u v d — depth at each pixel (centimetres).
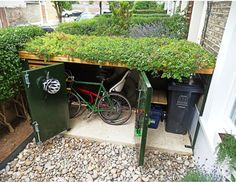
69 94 319
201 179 180
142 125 213
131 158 257
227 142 168
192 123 284
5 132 297
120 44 288
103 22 524
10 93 268
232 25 181
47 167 239
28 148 268
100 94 322
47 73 240
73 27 468
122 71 332
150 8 1020
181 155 264
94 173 233
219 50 212
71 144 279
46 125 262
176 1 677
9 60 258
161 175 232
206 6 320
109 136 291
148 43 300
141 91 234
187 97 267
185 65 228
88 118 333
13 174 228
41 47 272
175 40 330
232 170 161
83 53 258
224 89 202
